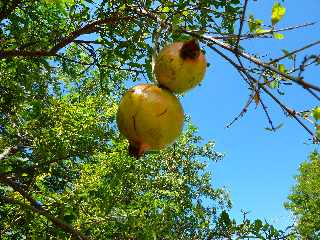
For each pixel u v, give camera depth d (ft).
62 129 25.23
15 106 26.09
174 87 7.04
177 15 11.39
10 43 19.26
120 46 16.92
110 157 25.86
